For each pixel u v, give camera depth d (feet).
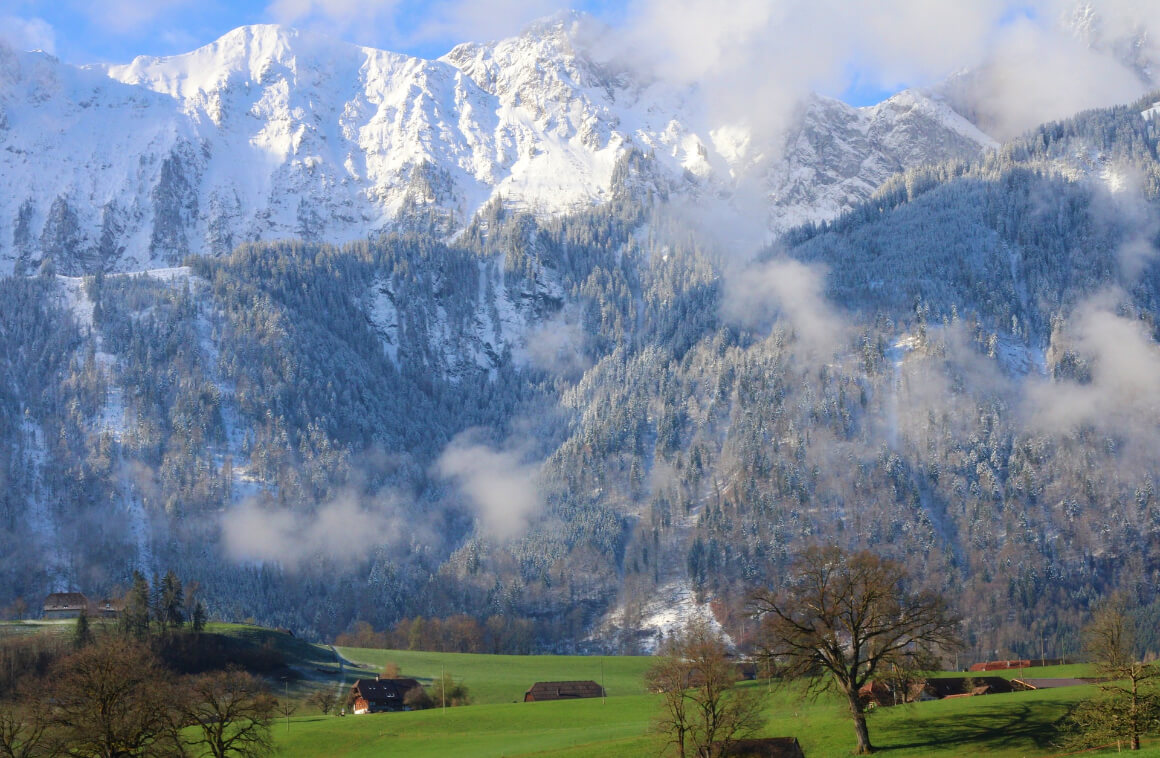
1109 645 407.44
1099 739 390.42
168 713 451.94
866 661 417.49
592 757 467.93
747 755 428.97
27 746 431.43
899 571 417.90
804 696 440.45
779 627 418.51
